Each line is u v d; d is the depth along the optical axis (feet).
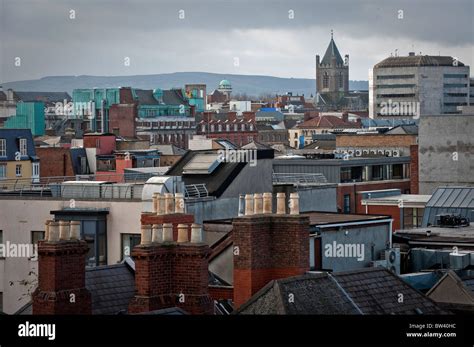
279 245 178.60
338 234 250.16
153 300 164.86
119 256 274.77
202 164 302.25
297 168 562.66
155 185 271.90
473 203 381.19
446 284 196.24
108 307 178.60
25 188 363.76
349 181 572.10
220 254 208.33
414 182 597.93
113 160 637.30
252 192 305.12
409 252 267.59
